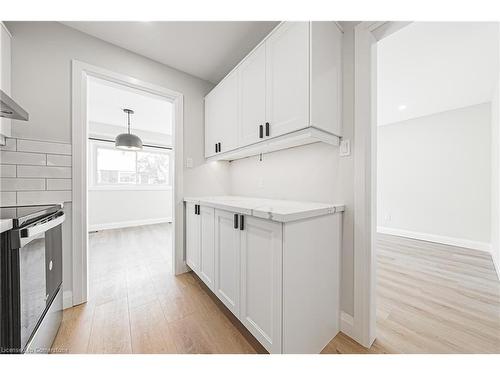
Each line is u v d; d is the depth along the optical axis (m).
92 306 1.64
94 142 4.48
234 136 1.88
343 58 1.41
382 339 1.32
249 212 1.19
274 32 1.43
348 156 1.37
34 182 1.47
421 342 1.29
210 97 2.31
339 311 1.38
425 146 3.69
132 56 1.93
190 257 2.14
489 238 3.09
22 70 1.45
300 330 1.09
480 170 3.18
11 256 0.90
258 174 2.20
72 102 1.62
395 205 4.04
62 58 1.59
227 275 1.45
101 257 2.76
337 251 1.35
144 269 2.38
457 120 3.38
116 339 1.30
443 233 3.49
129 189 4.89
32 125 1.47
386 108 3.37
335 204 1.42
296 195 1.76
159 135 5.33
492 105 2.93
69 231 1.62
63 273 1.59
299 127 1.25
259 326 1.14
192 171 2.35
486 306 1.68
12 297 0.90
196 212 1.95
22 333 0.94
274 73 1.44
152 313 1.57
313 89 1.20
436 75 2.42
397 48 1.94
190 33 1.71
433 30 1.71
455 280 2.13
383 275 2.24
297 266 1.06
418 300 1.76
